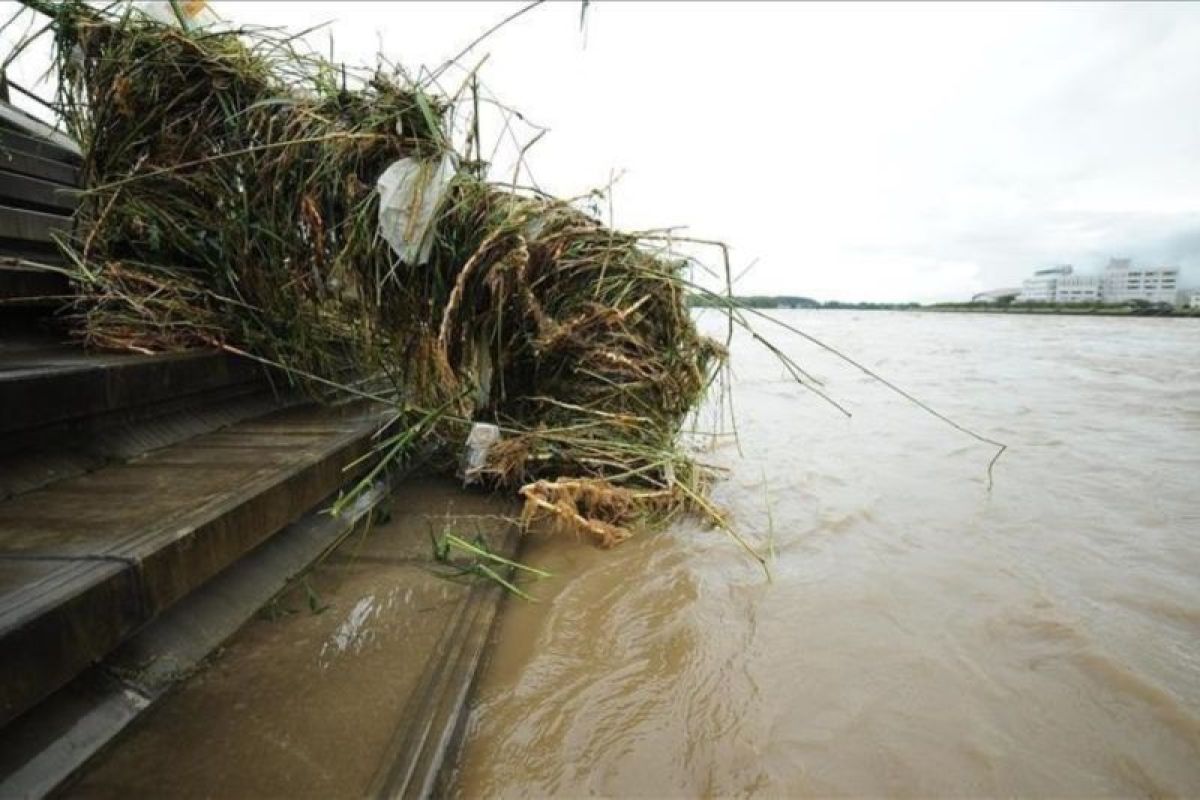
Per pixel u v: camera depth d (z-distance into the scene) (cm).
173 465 220
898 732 155
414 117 262
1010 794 137
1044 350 1513
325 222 267
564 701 165
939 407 653
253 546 187
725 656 188
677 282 315
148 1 296
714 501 335
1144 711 163
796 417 605
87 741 126
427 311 274
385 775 126
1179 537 281
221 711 143
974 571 247
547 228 283
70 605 122
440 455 353
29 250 334
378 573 219
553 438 296
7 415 189
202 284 302
